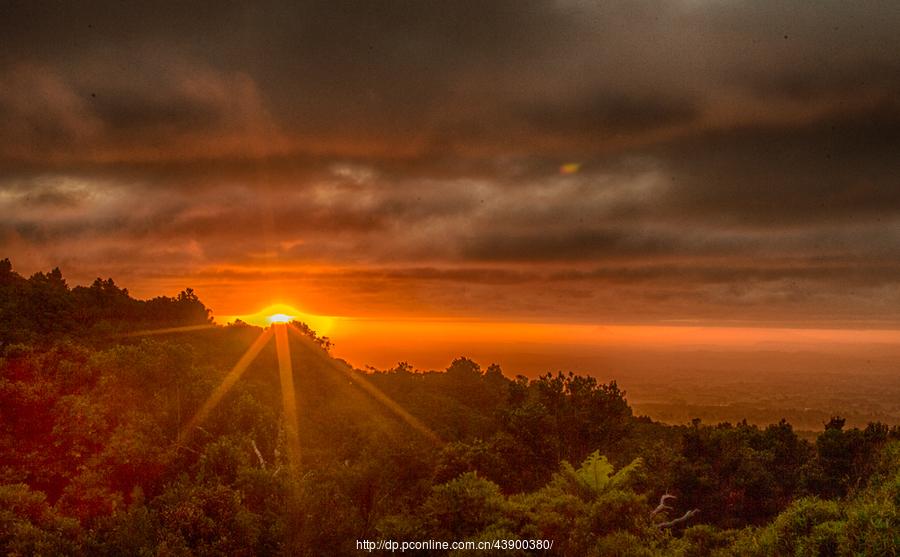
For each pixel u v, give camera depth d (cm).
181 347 3125
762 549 1428
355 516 1928
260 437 2741
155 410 2619
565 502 1648
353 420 4234
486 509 1634
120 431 2327
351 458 3044
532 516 1619
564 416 3297
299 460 2609
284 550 1791
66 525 1811
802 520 1397
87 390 2688
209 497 1869
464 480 1695
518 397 3431
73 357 2980
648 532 1625
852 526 1263
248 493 2052
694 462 2825
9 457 2328
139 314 6312
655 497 2755
